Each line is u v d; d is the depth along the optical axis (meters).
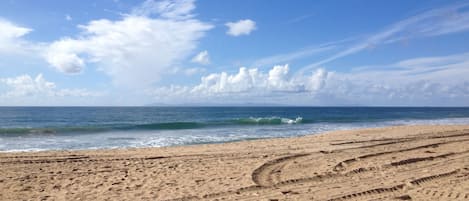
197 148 15.19
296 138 18.95
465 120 48.09
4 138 22.23
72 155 13.23
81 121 45.47
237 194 7.68
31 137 22.88
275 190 8.02
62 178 9.30
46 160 12.01
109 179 9.16
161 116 63.72
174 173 9.84
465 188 7.97
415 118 55.56
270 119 40.47
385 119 50.78
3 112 83.75
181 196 7.52
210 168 10.48
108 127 29.42
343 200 7.22
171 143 19.69
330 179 9.01
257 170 10.18
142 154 13.44
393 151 13.34
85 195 7.65
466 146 14.66
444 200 7.09
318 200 7.21
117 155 13.22
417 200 7.12
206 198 7.40
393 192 7.75
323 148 14.52
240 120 39.53
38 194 7.78
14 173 9.94
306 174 9.57
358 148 14.34
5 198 7.48
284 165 10.90
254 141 17.67
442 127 25.64
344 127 32.28
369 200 7.19
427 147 14.55
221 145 16.27
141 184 8.58
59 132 26.30
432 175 9.27
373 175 9.38
